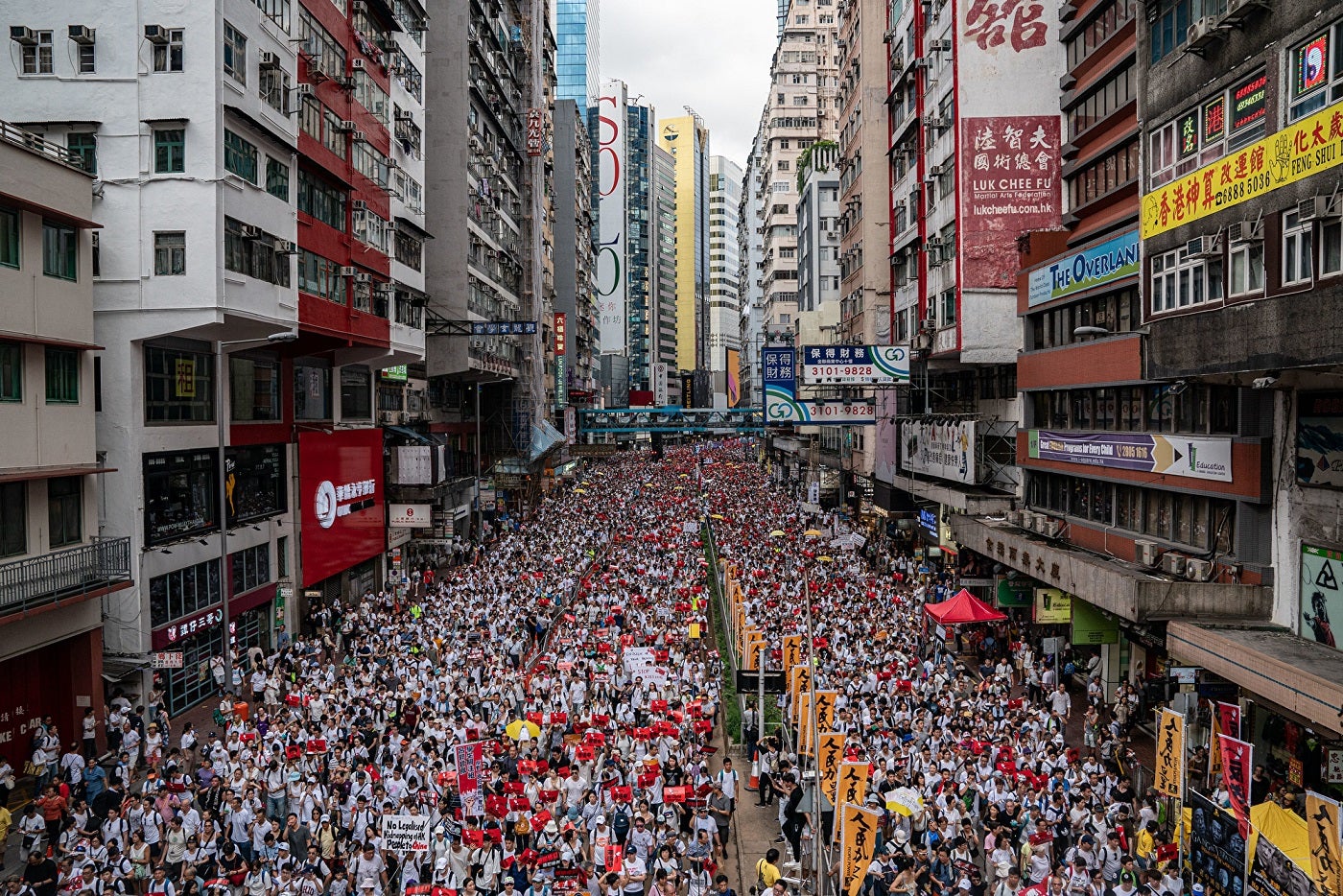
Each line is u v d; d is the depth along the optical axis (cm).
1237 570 2077
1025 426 3284
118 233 2658
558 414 9250
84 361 2434
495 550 4997
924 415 4247
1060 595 2580
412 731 2247
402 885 1694
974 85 3581
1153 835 1648
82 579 2320
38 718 2364
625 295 17962
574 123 10912
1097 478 2694
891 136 4991
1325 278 1539
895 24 4903
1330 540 1828
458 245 5356
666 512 6519
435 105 5362
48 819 1864
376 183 4044
